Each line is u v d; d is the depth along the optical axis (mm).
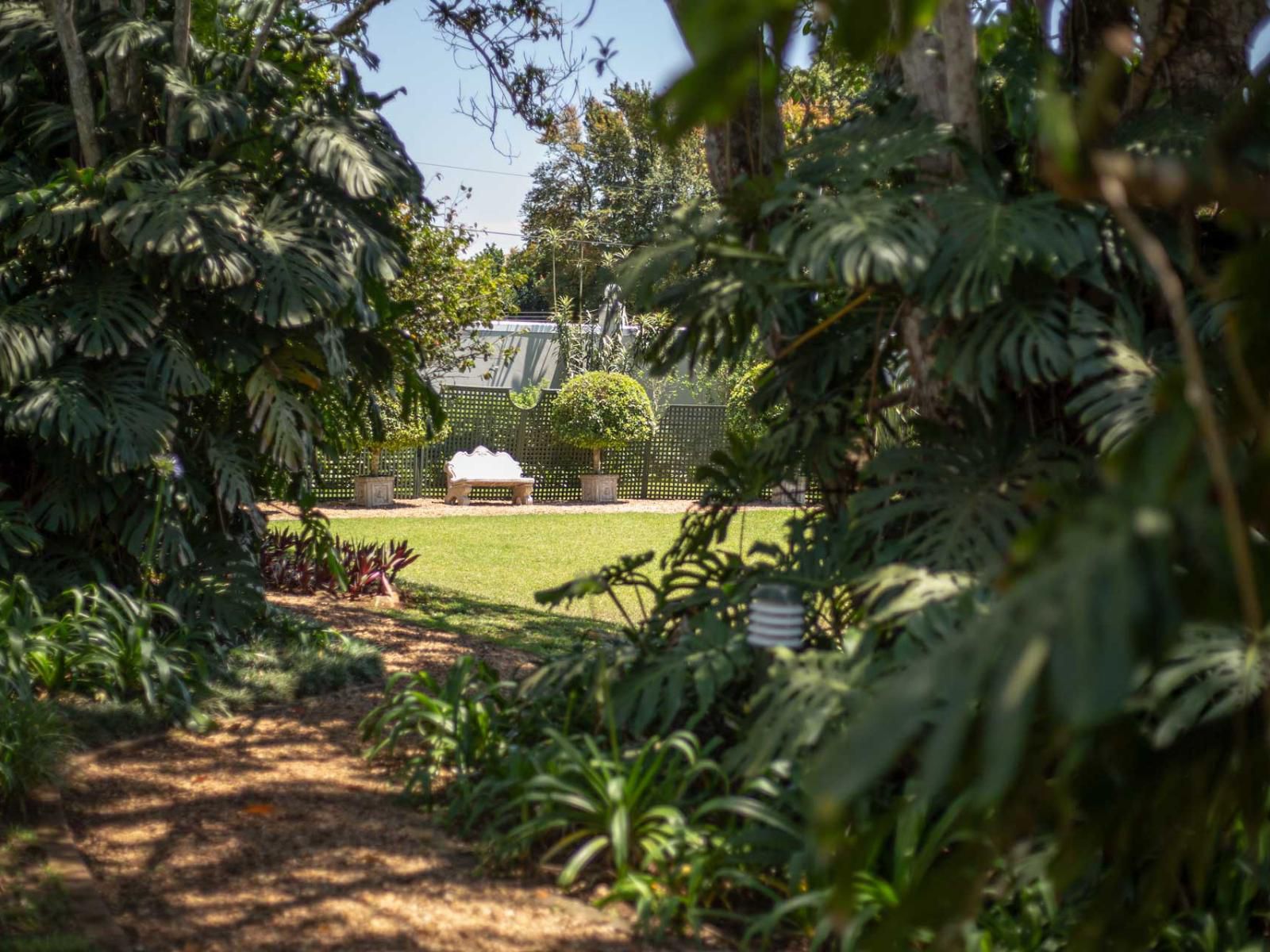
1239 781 1640
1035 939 2811
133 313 5285
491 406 19344
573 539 14805
